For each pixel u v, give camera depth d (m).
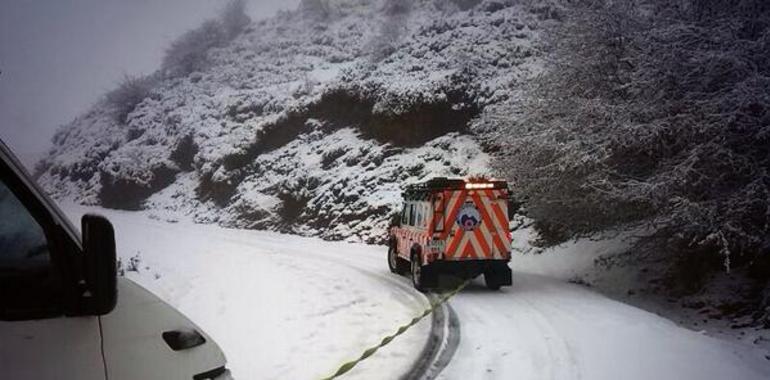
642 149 14.05
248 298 12.36
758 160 12.71
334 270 16.81
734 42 12.69
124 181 43.66
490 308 11.08
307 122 34.38
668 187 12.59
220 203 35.72
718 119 12.37
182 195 39.41
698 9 14.10
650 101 13.52
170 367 2.31
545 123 15.86
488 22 32.44
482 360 7.45
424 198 13.88
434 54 31.28
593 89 15.74
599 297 12.13
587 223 16.17
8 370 1.89
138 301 2.55
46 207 2.20
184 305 11.65
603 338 8.39
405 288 13.80
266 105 39.72
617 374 6.77
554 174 15.91
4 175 2.13
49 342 2.04
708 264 13.77
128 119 51.94
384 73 31.44
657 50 13.39
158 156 43.88
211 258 19.38
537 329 9.10
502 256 13.40
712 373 6.87
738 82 12.38
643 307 12.98
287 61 47.62
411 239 14.53
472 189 13.41
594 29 15.45
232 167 36.38
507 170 17.23
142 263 17.95
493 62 28.34
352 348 8.19
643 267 14.99
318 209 27.61
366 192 26.02
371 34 45.34
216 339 9.01
